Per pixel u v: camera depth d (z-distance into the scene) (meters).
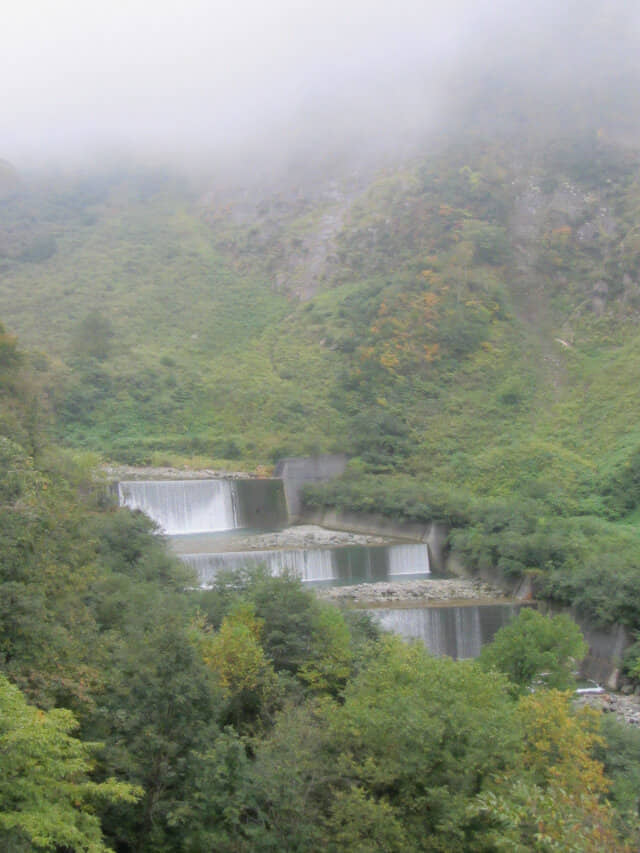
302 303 147.75
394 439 97.75
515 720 25.36
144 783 21.88
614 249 128.62
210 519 82.50
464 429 100.25
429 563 75.00
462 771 22.00
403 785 22.25
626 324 114.94
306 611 39.38
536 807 16.44
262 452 100.19
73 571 30.08
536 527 69.31
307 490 90.38
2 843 15.80
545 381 108.88
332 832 21.41
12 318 140.88
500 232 136.00
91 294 153.25
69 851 18.72
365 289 136.50
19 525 26.42
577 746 26.98
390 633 45.72
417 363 110.81
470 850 20.81
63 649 24.16
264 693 30.20
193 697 22.55
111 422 106.25
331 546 72.88
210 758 21.30
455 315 116.75
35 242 179.12
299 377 120.00
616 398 99.75
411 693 24.67
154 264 172.62
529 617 42.09
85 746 18.83
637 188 140.62
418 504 77.94
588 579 56.12
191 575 52.38
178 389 115.50
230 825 21.27
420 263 131.00
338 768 22.45
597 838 15.44
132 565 51.34
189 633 31.31
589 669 53.81
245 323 145.12
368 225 157.12
